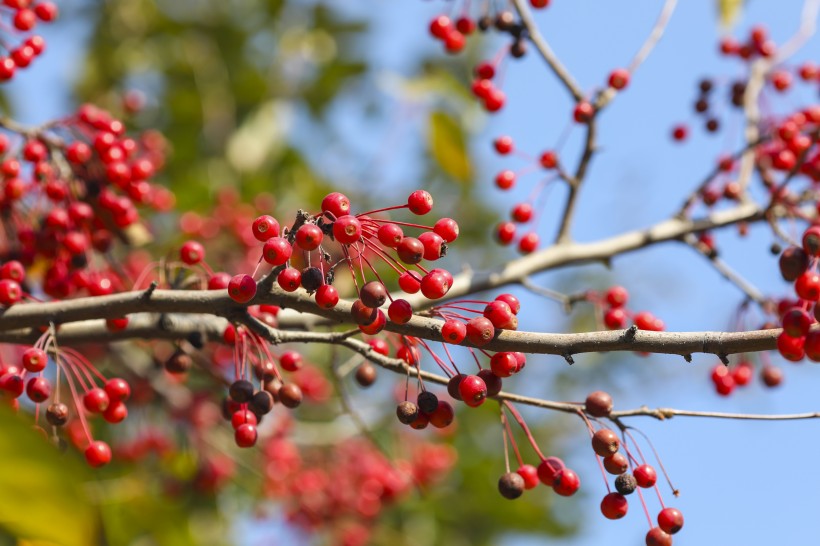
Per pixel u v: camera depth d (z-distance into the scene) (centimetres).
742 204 557
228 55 803
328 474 701
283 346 659
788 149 552
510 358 313
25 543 244
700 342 292
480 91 537
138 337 394
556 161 526
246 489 701
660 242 536
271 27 812
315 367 692
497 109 540
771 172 591
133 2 796
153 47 795
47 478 226
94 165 454
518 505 737
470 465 742
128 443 623
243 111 783
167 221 696
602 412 330
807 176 552
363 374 414
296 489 685
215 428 666
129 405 616
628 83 517
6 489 227
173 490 638
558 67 521
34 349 341
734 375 485
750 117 595
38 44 471
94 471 434
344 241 288
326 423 700
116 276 464
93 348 584
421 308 448
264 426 677
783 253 300
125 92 788
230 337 386
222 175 742
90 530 233
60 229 429
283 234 306
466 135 686
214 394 629
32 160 444
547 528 750
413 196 300
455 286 491
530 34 523
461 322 302
